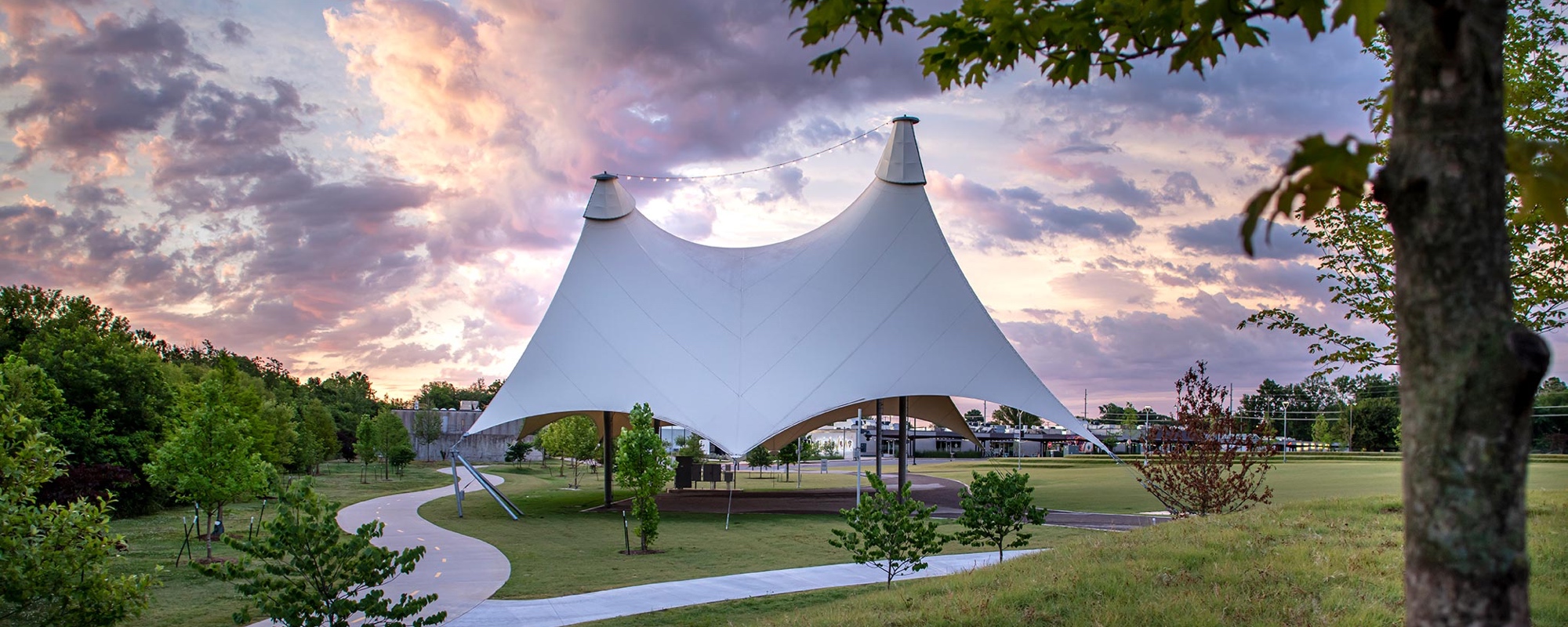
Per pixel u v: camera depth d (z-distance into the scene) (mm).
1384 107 4020
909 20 4523
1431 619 2672
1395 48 2828
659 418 33250
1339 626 7727
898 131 38344
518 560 19891
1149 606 8719
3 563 8984
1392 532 11547
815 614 11164
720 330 35688
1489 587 2584
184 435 21250
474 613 13945
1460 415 2617
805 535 24484
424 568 18703
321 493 41844
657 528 23281
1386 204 2822
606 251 38250
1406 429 2779
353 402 86938
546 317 36938
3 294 39812
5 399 10750
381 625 12711
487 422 33875
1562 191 2965
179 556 18641
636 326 36031
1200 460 18969
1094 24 4379
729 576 17062
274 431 38688
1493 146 2660
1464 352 2611
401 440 55219
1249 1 3816
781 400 33156
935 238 36625
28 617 11453
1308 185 2643
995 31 4457
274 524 9227
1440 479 2650
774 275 37375
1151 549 11578
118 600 9633
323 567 9578
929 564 17781
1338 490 28172
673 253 38688
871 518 14039
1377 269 11344
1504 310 2623
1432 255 2680
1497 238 2648
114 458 30859
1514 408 2588
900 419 34750
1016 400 33094
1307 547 10789
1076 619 8609
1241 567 10016
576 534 25359
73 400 31656
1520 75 10547
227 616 13695
